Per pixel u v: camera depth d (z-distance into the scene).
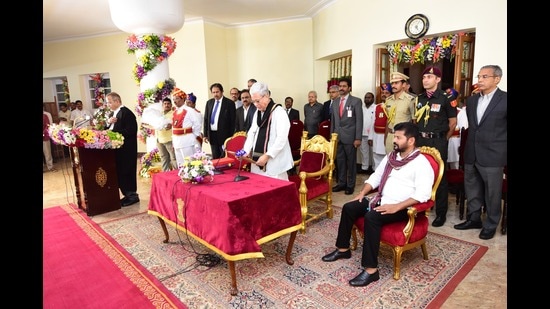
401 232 2.26
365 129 5.31
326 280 2.35
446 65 5.98
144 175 5.41
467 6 3.92
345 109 4.28
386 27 4.82
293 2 5.91
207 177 2.48
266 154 2.78
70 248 2.96
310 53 7.00
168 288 2.32
